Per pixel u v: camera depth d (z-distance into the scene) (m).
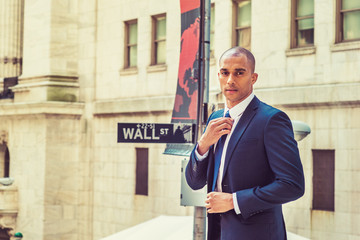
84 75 26.45
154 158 23.36
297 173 3.32
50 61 26.39
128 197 24.39
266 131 3.42
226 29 20.48
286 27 18.83
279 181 3.29
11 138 27.91
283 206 18.22
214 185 3.61
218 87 20.23
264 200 3.31
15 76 29.53
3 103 28.09
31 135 26.75
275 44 19.08
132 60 25.08
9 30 29.89
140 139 7.09
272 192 3.29
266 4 19.38
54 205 26.09
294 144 3.40
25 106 26.45
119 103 24.62
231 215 3.48
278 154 3.35
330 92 17.31
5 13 30.03
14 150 27.70
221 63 3.60
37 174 26.34
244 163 3.46
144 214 23.66
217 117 3.86
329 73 17.64
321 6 17.91
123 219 24.53
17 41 29.98
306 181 17.83
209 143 3.60
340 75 17.41
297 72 18.44
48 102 25.62
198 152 3.68
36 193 26.33
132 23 25.09
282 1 18.95
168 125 7.23
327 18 17.77
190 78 8.04
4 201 27.12
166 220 14.03
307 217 17.72
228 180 3.52
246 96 3.58
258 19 19.56
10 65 29.75
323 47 17.83
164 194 22.86
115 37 25.39
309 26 18.48
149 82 23.84
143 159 24.03
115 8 25.41
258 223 3.44
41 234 25.97
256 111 3.52
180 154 7.60
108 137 25.34
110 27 25.62
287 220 18.11
